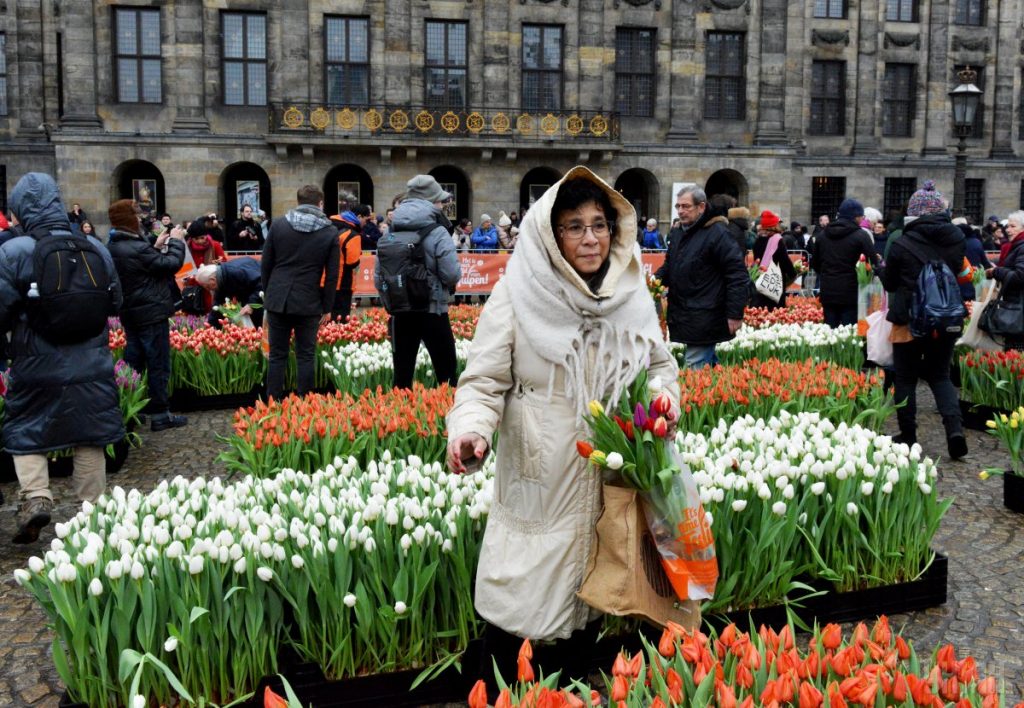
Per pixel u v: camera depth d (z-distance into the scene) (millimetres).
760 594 5727
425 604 5109
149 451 10523
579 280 3916
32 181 7309
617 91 38781
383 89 36250
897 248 9633
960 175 22250
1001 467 9586
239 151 35094
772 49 39750
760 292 16469
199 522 5383
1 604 6402
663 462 3816
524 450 4000
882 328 10578
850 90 42188
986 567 6922
